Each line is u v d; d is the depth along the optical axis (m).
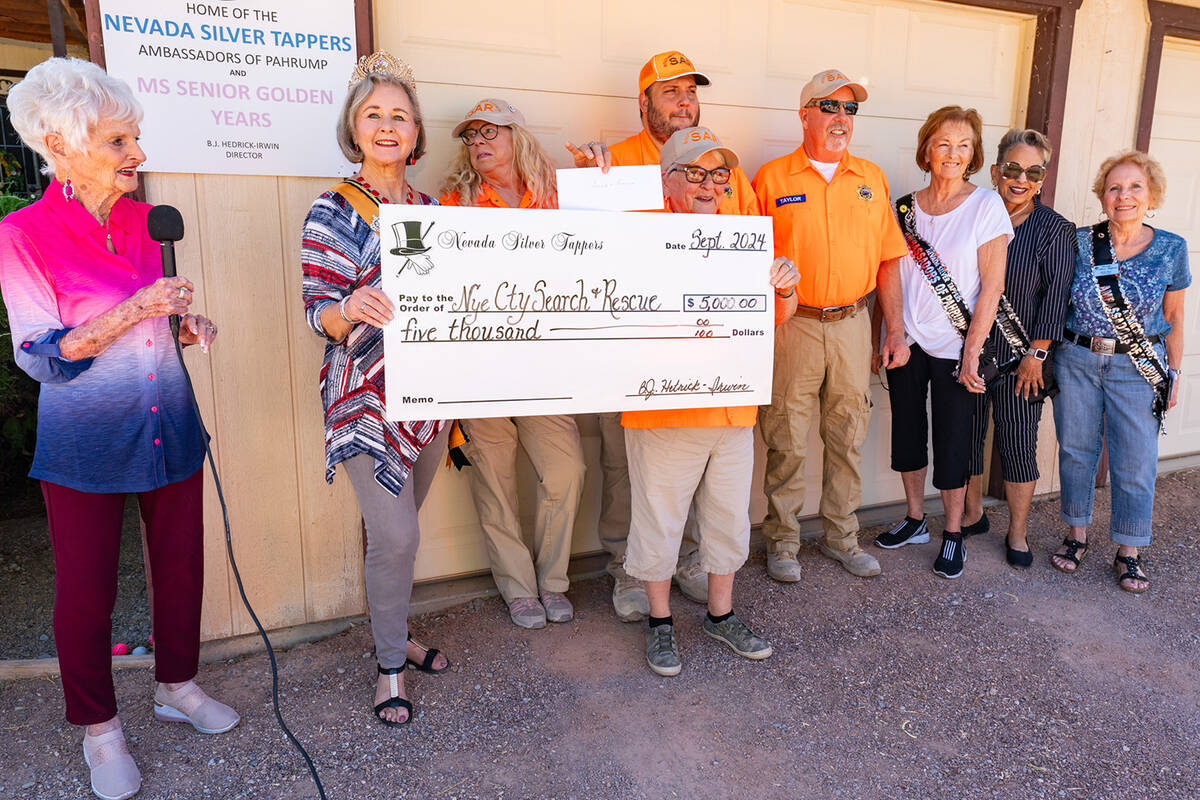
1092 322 3.25
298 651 2.72
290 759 2.17
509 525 2.91
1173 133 4.43
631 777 2.12
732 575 2.72
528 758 2.19
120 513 2.01
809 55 3.48
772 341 2.32
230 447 2.62
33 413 4.06
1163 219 4.53
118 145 1.79
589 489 3.39
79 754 2.18
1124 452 3.26
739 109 3.39
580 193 2.18
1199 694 2.55
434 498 3.11
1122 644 2.84
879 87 3.64
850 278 3.03
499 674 2.59
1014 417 3.37
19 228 1.76
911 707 2.45
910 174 3.80
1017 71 3.91
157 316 1.84
